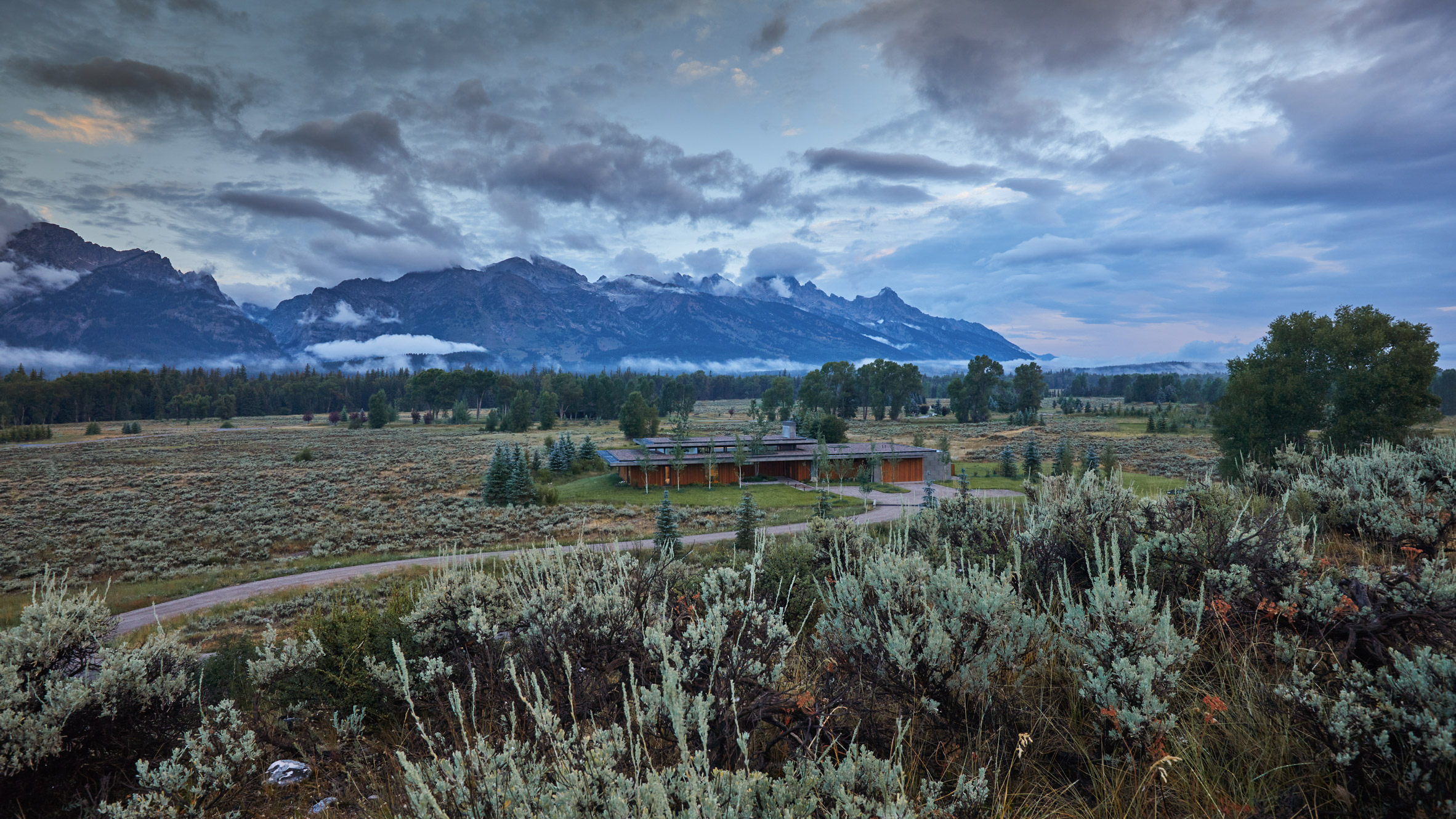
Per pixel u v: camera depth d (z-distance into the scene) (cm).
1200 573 399
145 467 8638
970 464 8512
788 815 208
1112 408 19388
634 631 383
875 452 7362
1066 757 285
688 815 206
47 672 441
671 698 262
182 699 473
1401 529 505
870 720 303
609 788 220
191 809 349
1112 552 418
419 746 407
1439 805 205
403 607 591
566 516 5094
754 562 409
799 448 8175
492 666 394
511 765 240
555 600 406
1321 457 883
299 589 2861
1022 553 489
